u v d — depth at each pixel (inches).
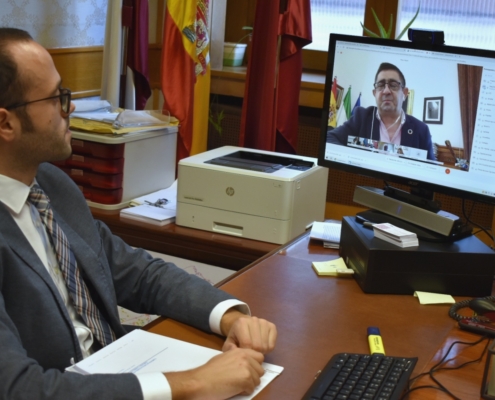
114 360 48.4
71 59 129.6
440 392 46.0
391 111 71.5
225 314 54.3
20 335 50.4
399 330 56.3
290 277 67.2
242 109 131.4
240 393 44.9
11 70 50.7
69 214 59.8
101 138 96.7
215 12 142.9
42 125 52.4
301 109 138.9
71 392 41.9
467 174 66.2
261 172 89.4
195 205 92.6
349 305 61.0
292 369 48.7
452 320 59.1
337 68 75.6
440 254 63.5
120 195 100.0
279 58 124.6
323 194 99.7
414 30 68.6
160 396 42.6
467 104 65.2
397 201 70.7
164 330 54.9
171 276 60.1
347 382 45.3
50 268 55.8
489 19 131.3
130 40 131.0
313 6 146.9
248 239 90.6
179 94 125.0
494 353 45.1
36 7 119.9
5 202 53.1
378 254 63.0
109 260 62.6
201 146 134.6
